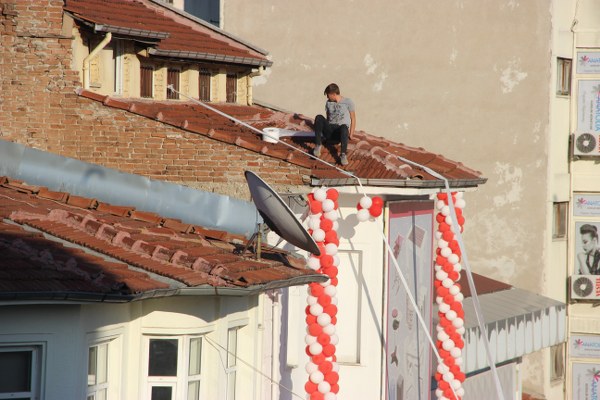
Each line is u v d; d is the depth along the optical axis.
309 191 82.62
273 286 65.88
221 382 66.12
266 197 69.56
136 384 62.25
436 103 151.62
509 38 150.62
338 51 152.88
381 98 152.25
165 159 84.44
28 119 85.69
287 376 87.50
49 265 56.94
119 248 64.50
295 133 90.25
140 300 57.91
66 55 85.75
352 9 152.75
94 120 85.06
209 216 82.88
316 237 80.25
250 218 82.81
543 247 150.38
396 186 85.56
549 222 150.75
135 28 90.88
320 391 80.38
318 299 80.12
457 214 99.94
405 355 99.19
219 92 108.50
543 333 133.25
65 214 67.06
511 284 151.00
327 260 80.06
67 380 55.91
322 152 88.62
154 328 62.91
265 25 153.75
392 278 93.94
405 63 151.75
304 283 70.81
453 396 99.69
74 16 86.62
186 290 60.47
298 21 153.12
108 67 93.31
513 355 126.75
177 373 63.59
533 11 150.25
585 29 156.62
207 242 72.81
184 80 104.06
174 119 86.19
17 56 85.75
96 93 85.62
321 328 80.31
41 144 85.75
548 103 150.12
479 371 124.19
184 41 103.19
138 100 95.69
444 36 151.50
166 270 61.75
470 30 151.00
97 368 59.47
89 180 83.06
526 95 150.50
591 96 157.50
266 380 81.19
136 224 72.56
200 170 84.06
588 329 158.25
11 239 60.22
